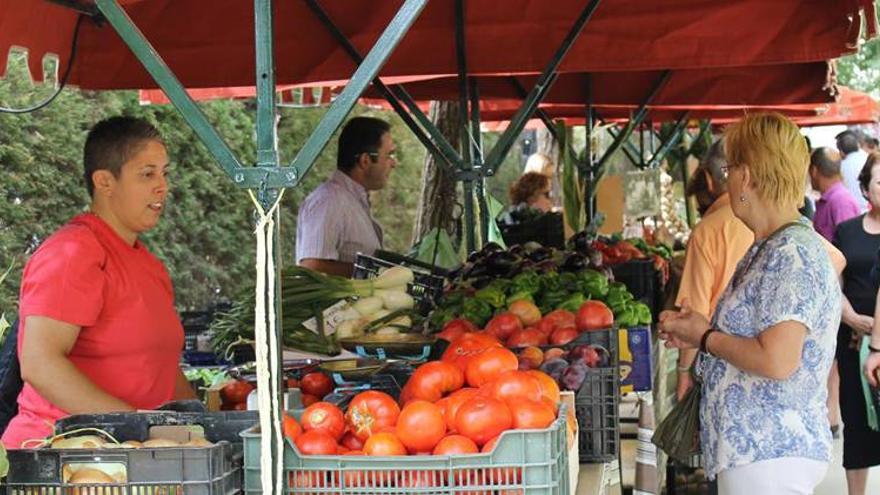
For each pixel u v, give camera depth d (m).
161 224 10.54
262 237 2.26
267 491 2.21
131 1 3.94
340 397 3.06
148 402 3.73
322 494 2.27
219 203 11.42
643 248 8.31
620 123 13.14
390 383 3.27
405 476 2.25
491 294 4.74
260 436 2.28
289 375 3.45
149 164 3.74
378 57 2.29
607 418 3.56
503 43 6.05
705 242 5.45
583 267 5.78
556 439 2.29
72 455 2.22
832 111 15.74
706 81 8.77
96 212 3.75
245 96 7.47
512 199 10.99
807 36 5.97
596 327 4.14
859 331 6.78
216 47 5.60
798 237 3.66
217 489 2.21
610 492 3.57
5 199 8.52
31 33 4.52
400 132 16.33
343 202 6.52
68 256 3.50
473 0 6.00
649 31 6.11
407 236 16.20
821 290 3.59
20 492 2.22
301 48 5.71
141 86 5.26
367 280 4.58
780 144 3.73
